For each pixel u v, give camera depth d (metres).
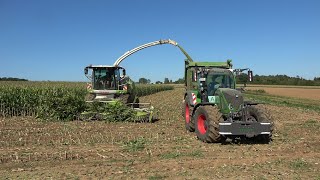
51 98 17.73
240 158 9.61
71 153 9.90
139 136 12.87
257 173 8.12
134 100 20.42
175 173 8.05
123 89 19.44
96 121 16.94
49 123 16.17
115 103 17.06
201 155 9.90
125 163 8.91
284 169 8.52
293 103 39.50
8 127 14.80
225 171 8.26
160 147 10.93
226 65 14.91
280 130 15.19
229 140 12.31
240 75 13.52
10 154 9.73
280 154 10.23
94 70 19.58
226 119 12.06
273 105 34.47
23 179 7.47
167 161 9.15
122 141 11.83
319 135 13.84
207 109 11.78
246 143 11.92
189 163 8.97
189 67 15.13
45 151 10.17
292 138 13.05
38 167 8.51
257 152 10.44
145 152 10.17
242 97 11.98
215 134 11.44
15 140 11.84
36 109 20.03
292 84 109.81
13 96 20.61
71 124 15.83
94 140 11.96
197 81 13.75
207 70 13.41
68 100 17.41
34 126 15.16
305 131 14.92
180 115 21.16
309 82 108.12
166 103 32.47
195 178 7.65
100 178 7.59
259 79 114.38
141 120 17.14
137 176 7.77
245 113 11.82
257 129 11.36
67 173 7.96
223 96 11.95
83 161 9.12
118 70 19.69
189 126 14.01
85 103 17.62
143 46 20.83
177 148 10.83
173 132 14.05
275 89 81.88
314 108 32.44
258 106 12.13
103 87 19.50
